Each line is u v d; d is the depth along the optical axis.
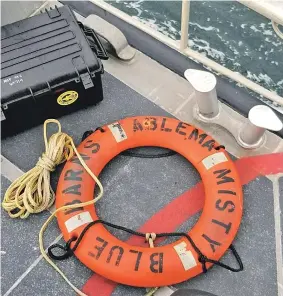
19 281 2.27
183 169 2.48
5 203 2.33
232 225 2.22
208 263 2.18
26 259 2.31
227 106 2.65
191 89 2.68
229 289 2.22
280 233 2.33
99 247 2.18
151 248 2.19
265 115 2.26
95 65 2.42
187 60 2.76
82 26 2.58
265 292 2.21
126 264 2.14
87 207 2.29
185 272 2.15
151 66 2.76
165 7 3.31
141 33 2.84
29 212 2.32
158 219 2.37
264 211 2.38
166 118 2.48
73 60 2.42
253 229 2.34
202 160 2.37
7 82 2.37
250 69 3.05
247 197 2.41
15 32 2.48
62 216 2.26
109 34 2.70
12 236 2.35
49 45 2.45
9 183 2.48
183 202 2.41
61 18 2.52
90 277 2.25
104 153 2.41
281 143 2.53
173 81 2.71
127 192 2.44
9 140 2.57
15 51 2.44
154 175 2.47
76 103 2.57
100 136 2.44
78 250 2.20
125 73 2.74
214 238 2.19
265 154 2.51
